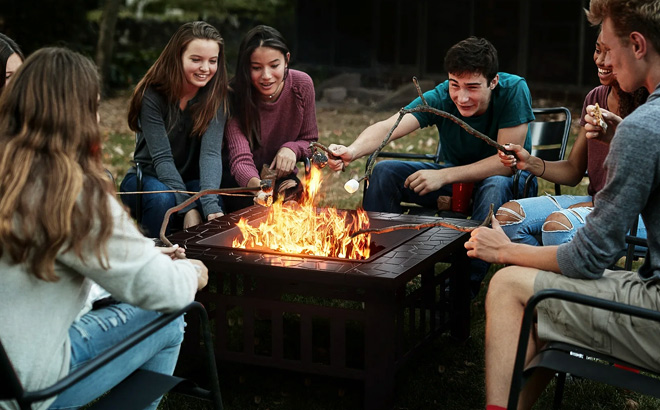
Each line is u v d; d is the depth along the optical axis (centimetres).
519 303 236
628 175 209
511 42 1130
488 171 391
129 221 196
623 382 206
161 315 205
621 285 226
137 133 408
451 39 1174
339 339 278
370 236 318
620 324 220
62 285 189
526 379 217
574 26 1078
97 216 184
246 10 1406
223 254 289
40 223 178
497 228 256
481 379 319
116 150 780
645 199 212
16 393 172
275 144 428
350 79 1195
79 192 182
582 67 1079
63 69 187
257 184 386
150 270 195
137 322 217
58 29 1213
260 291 349
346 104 1139
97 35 1261
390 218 345
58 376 190
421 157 439
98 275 189
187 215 384
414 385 315
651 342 216
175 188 387
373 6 1227
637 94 302
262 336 360
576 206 345
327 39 1275
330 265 274
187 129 402
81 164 188
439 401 303
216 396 231
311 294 315
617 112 334
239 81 401
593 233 220
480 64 376
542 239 331
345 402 302
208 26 384
